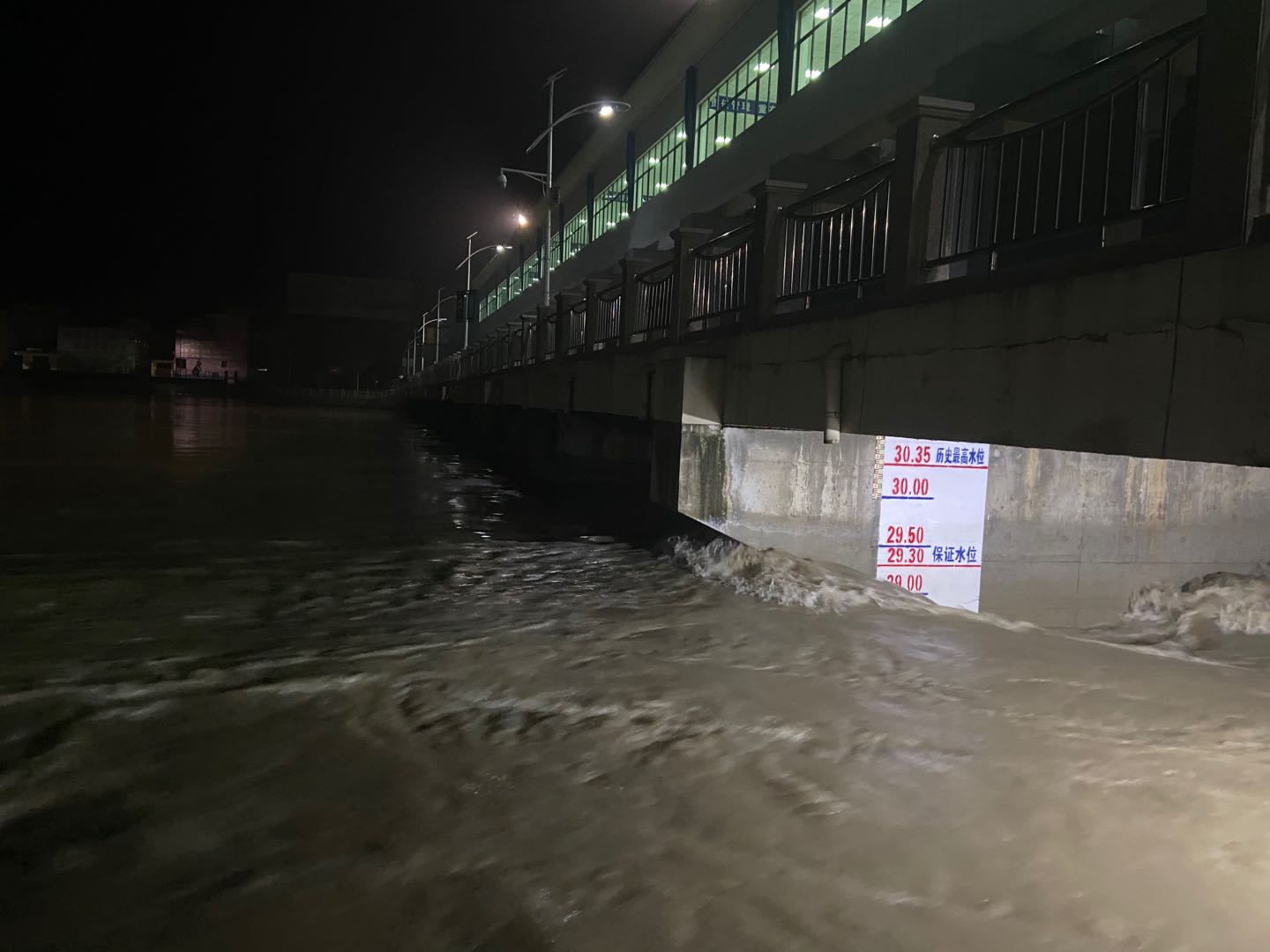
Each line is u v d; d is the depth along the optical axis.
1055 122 5.50
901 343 6.55
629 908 2.80
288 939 2.60
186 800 3.47
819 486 9.84
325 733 4.19
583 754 4.02
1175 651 6.91
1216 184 4.29
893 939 2.69
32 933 2.60
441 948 2.58
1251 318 4.01
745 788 3.71
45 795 3.48
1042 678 5.45
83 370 106.94
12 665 5.05
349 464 19.09
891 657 5.79
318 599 6.91
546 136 29.09
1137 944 2.70
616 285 14.14
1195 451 4.30
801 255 8.58
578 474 18.14
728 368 9.33
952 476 10.34
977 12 17.33
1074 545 10.95
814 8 24.94
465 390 30.89
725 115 31.11
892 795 3.70
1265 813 3.61
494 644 5.77
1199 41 4.46
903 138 6.74
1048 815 3.54
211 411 46.00
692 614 6.73
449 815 3.39
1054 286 5.18
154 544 8.98
